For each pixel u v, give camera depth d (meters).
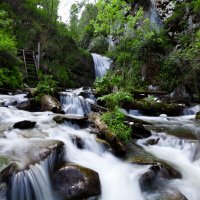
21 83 13.73
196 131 8.44
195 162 6.52
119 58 17.95
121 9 14.59
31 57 17.69
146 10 22.34
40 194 4.44
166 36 18.98
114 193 4.95
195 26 17.28
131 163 5.88
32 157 4.72
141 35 18.14
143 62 17.62
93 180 4.83
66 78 20.38
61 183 4.71
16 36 19.11
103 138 6.80
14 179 4.12
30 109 9.62
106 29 15.04
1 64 12.90
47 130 6.62
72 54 22.30
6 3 19.97
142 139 7.49
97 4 14.23
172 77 15.73
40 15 22.14
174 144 7.27
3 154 4.76
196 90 14.09
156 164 5.72
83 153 6.04
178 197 4.86
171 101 14.34
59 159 5.26
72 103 10.80
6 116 7.88
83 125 7.82
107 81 13.03
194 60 14.13
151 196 4.98
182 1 19.38
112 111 8.17
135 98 13.73
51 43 20.86
